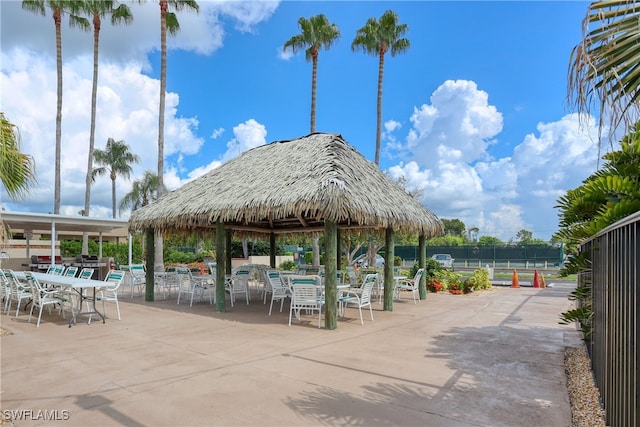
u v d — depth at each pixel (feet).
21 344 23.04
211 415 13.51
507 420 13.19
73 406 14.20
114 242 118.42
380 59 88.12
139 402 14.58
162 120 73.10
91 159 85.87
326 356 20.81
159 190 71.92
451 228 236.02
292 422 12.99
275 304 40.63
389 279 36.45
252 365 19.17
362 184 32.76
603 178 17.57
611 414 12.34
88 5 81.71
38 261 61.31
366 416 13.46
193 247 129.70
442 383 16.75
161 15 73.82
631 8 8.84
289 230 55.11
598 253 15.57
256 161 39.88
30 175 26.27
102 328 27.78
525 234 193.47
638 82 9.07
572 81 9.36
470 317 32.89
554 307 38.55
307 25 87.15
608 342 12.91
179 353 21.29
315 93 88.38
